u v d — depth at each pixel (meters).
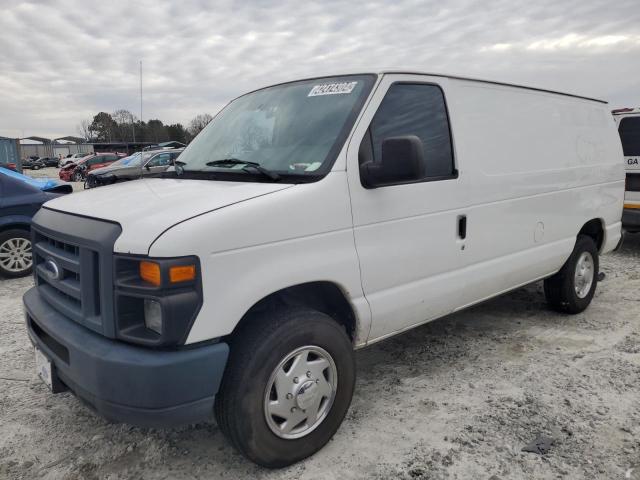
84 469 2.92
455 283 3.71
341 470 2.87
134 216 2.55
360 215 3.05
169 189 3.03
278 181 2.96
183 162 3.74
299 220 2.76
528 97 4.50
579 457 2.97
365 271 3.10
